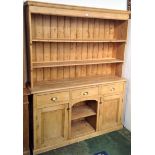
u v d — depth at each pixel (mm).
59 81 2666
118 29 2941
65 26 2598
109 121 2996
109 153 2523
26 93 2199
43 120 2404
